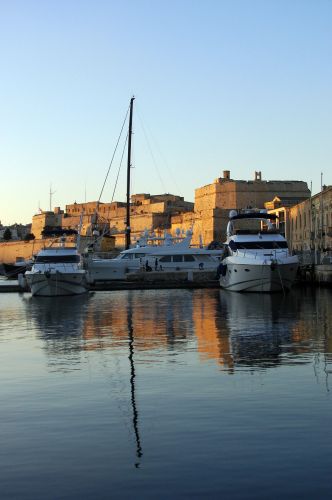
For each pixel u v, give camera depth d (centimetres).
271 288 4616
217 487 835
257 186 11644
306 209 8250
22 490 840
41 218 16412
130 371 1612
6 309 3700
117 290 5519
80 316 3152
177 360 1761
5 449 1000
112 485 850
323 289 5106
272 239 4862
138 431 1081
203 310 3366
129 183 7044
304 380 1460
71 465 927
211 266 6506
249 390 1366
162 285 5653
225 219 11169
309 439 1015
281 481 849
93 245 7694
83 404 1275
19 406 1266
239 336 2238
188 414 1182
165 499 803
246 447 984
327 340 2094
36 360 1803
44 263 4991
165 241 6894
